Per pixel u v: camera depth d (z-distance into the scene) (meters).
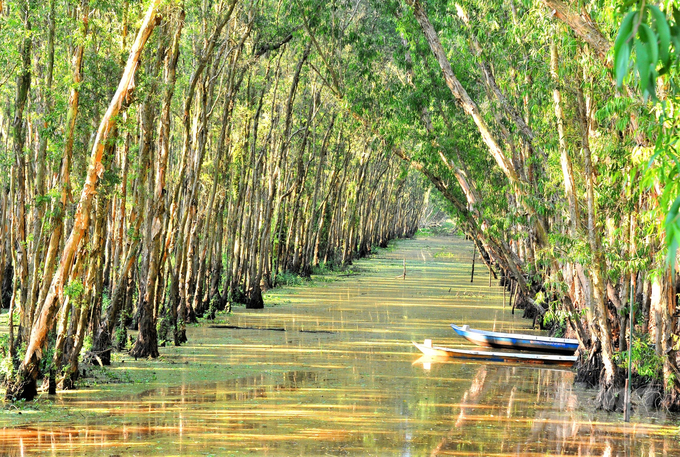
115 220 31.97
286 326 34.09
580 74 17.92
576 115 19.66
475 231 31.28
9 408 17.30
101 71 19.55
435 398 19.88
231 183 43.00
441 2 25.78
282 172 52.78
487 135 22.86
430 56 28.41
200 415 17.17
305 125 52.12
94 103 19.50
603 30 14.64
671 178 5.64
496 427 16.91
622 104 12.54
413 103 28.36
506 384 22.33
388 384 21.61
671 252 3.86
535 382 22.78
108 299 32.50
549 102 19.83
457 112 32.00
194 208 32.12
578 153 19.53
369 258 91.00
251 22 31.36
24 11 18.78
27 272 20.30
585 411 18.78
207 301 38.81
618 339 20.50
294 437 15.38
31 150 24.62
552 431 16.70
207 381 21.36
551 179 21.55
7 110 27.06
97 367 22.55
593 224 18.03
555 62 18.36
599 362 21.86
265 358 25.62
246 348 27.75
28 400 17.92
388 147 29.89
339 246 80.88
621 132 17.25
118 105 17.64
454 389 21.28
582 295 22.61
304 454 14.09
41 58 20.22
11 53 18.64
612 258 17.39
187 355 25.86
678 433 16.62
